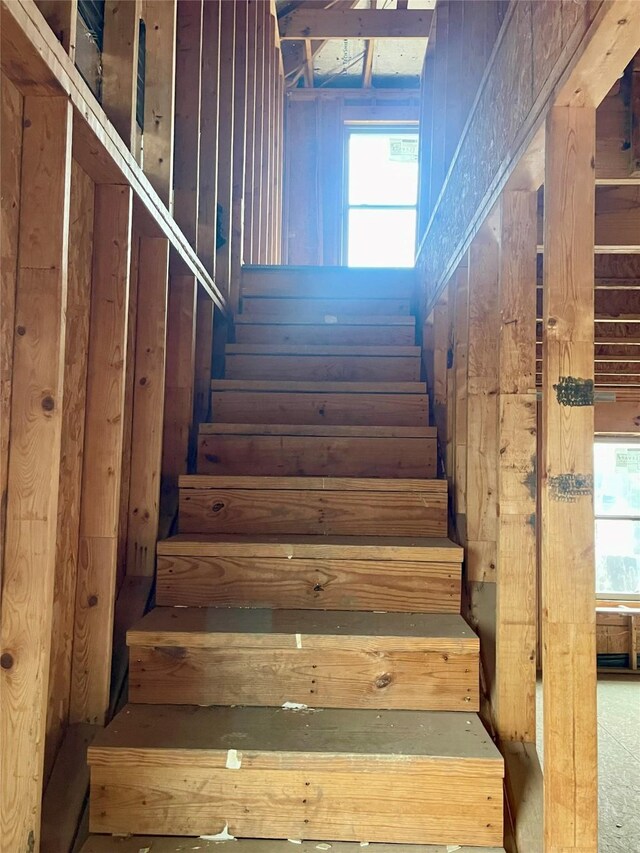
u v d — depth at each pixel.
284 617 1.89
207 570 2.01
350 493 2.28
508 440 1.67
